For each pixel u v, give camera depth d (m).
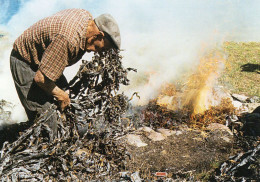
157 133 4.09
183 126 4.40
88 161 2.99
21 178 2.60
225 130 4.24
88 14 2.84
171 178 3.00
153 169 3.29
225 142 3.91
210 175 3.14
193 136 4.08
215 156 3.55
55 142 2.92
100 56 3.34
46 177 2.72
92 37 2.77
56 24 2.60
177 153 3.64
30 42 2.73
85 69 3.33
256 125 4.27
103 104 3.46
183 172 3.18
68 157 2.91
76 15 2.71
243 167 3.12
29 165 2.73
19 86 2.94
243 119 4.68
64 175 2.77
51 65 2.60
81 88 3.46
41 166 2.77
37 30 2.67
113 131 3.55
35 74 2.73
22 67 2.87
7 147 2.78
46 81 2.68
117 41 2.83
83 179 2.79
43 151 2.84
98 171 2.96
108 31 2.75
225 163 3.21
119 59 3.46
